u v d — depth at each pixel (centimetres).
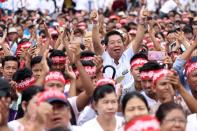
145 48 2481
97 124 1362
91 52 1983
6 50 2402
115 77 1934
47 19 4159
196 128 1409
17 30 3369
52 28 3294
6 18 4234
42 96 1207
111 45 2011
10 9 4541
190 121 1418
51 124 1216
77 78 1748
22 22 3950
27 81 1659
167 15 4494
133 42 2070
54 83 1484
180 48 2333
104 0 5088
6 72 1970
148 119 1075
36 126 1105
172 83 1462
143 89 1606
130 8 5112
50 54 1948
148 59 1980
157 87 1469
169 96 1466
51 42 2542
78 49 1602
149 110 1348
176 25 3812
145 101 1290
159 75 1470
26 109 1291
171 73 1471
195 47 1775
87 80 1546
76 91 1680
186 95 1462
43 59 1612
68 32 2544
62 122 1223
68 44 1995
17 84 1662
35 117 1109
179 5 4962
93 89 1534
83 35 2728
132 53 2041
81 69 1571
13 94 1598
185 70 1681
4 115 1225
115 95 1357
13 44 2959
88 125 1363
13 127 1282
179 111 1232
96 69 1800
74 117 1529
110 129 1361
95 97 1359
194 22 3272
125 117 1280
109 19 4103
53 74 1491
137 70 1759
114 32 2033
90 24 3372
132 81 1842
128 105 1274
